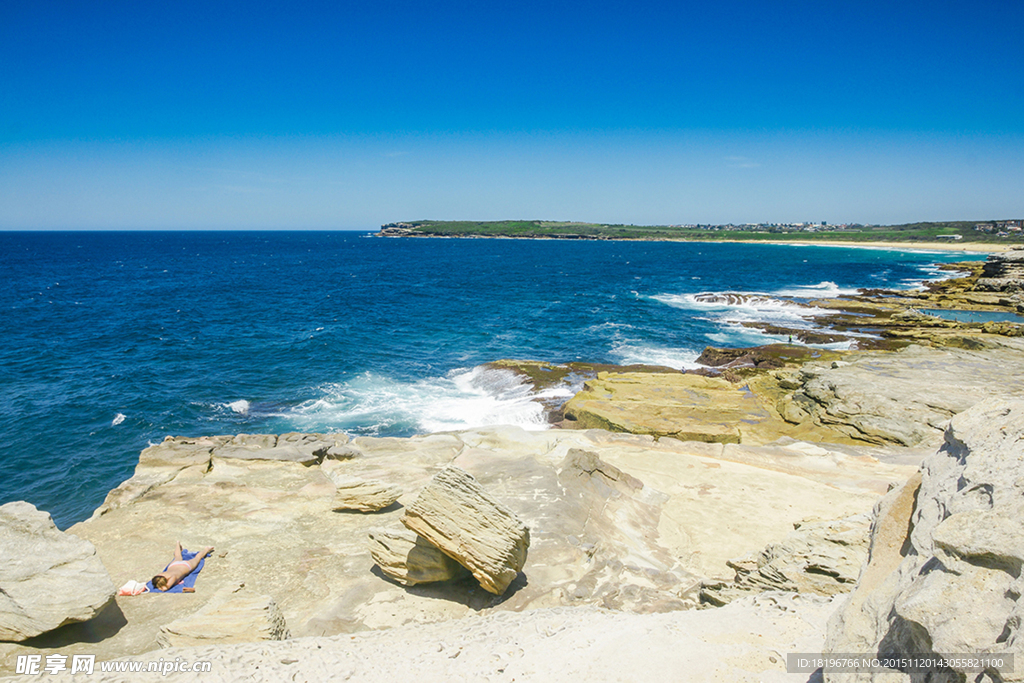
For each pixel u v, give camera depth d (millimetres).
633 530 11000
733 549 10383
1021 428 4230
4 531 7105
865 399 19844
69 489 18047
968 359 25828
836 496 12750
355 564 9141
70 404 24453
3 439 20984
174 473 12492
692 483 13383
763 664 5102
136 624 7277
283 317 46406
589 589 8758
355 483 10984
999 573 3266
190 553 9102
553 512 10867
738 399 22797
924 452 16188
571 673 5398
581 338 39156
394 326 43406
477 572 8117
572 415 21984
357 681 5500
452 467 8484
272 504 11133
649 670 5223
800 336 37469
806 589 7582
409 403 25688
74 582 6984
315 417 23953
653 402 22141
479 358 33781
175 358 32344
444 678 5547
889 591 4086
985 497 3828
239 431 22484
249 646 6441
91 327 39906
